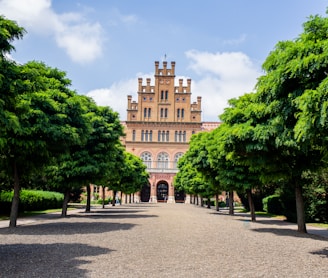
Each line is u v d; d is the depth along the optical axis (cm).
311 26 1057
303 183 1711
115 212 3269
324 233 1684
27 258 888
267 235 1533
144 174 5991
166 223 2031
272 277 732
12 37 961
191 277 715
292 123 1147
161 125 7775
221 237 1423
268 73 1240
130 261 870
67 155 1755
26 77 1130
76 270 760
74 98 1806
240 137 1466
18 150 1510
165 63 7925
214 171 3138
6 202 2700
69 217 2492
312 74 972
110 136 2472
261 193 4000
